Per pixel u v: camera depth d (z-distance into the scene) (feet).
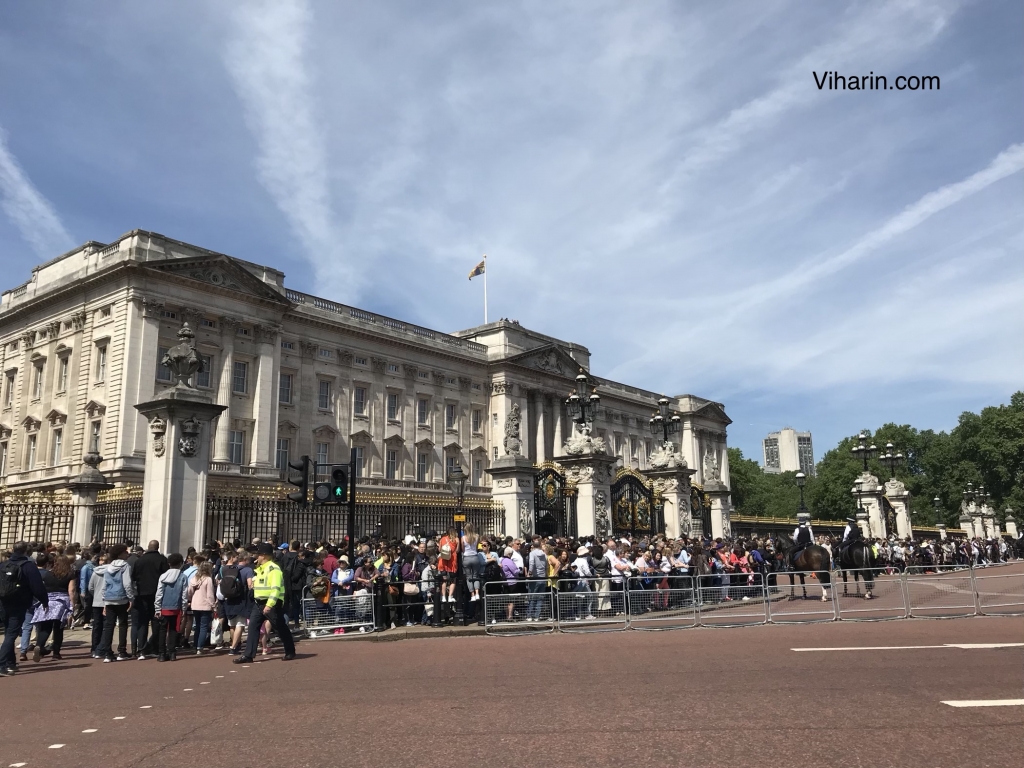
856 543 87.15
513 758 23.32
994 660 39.24
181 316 192.44
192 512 63.77
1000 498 373.61
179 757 24.44
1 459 214.90
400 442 257.14
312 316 232.94
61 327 205.77
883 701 29.94
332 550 72.90
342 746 25.26
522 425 298.35
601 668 40.24
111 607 49.85
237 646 49.49
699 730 26.14
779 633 56.18
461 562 64.49
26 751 25.70
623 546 77.92
